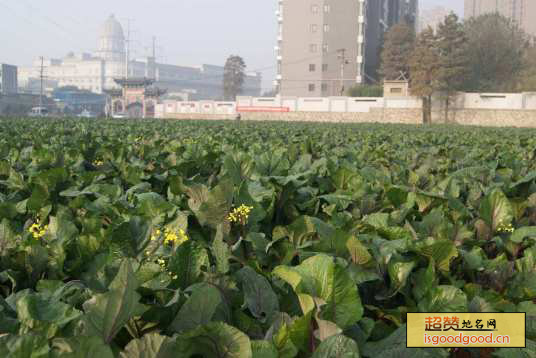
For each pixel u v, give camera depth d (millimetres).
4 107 152500
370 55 130125
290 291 2912
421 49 76250
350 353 2072
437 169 9266
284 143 15086
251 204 4488
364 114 81562
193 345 2059
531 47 102125
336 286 2490
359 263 3281
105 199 5121
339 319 2500
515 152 13555
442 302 2875
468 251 4168
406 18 152375
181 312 2316
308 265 2609
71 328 2258
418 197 5566
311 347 2398
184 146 11344
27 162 9086
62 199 5895
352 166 7957
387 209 5574
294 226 4145
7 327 2250
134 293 2062
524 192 6949
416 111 79188
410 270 3162
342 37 119625
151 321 2432
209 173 8312
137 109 165250
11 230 3828
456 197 5992
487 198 4766
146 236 3344
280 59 123375
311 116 84438
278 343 2238
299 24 120875
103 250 3561
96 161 9578
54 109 170500
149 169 7984
